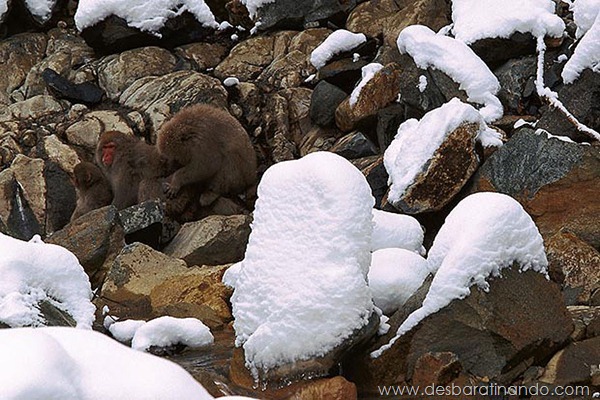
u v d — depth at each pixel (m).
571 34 15.66
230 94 17.70
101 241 13.81
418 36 15.74
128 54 18.25
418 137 13.83
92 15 18.22
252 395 8.91
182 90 17.27
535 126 14.52
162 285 12.59
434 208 13.54
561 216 13.10
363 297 9.01
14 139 17.12
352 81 17.19
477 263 9.20
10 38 19.06
